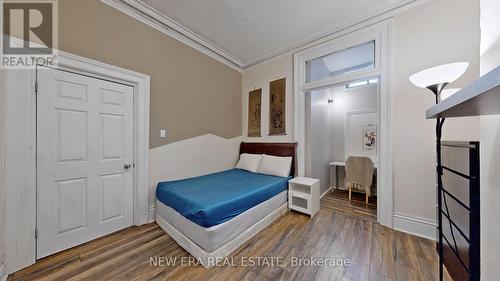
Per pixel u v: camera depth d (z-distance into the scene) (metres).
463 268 1.21
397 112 2.31
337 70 3.68
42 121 1.78
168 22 2.72
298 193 2.83
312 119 3.62
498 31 0.87
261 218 2.38
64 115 1.92
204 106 3.41
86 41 2.04
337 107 4.43
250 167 3.59
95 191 2.13
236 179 2.96
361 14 2.51
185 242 1.92
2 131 1.54
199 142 3.32
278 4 2.38
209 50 3.47
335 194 3.96
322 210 2.99
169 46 2.86
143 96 2.52
